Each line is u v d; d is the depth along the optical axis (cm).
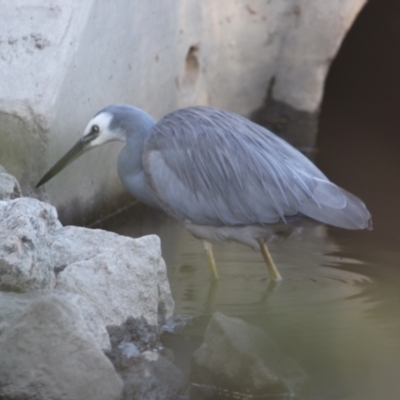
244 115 1800
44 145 1055
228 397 672
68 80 1098
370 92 2061
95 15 1162
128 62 1288
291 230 944
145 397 645
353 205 905
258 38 1756
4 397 615
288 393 672
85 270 757
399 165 1614
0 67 1076
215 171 927
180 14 1472
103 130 991
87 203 1201
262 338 766
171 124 960
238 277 980
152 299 780
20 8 1120
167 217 1281
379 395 670
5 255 704
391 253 1086
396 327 819
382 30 2128
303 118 1802
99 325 703
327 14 1742
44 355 621
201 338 786
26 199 800
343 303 891
